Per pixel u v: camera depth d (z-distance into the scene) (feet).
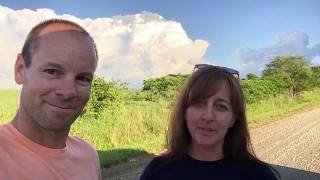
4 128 1.57
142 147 10.68
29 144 1.56
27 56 1.57
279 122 20.26
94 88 11.74
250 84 24.23
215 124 2.24
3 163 1.49
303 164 10.69
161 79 27.25
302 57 35.88
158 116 13.73
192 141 2.34
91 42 1.61
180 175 2.29
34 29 1.57
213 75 2.25
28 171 1.53
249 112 22.36
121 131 11.64
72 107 1.58
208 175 2.27
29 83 1.55
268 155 12.05
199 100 2.25
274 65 36.22
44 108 1.54
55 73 1.55
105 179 7.94
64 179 1.63
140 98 22.40
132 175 8.28
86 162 1.83
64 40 1.55
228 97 2.25
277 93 30.53
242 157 2.30
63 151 1.66
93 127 11.09
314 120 21.33
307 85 36.09
